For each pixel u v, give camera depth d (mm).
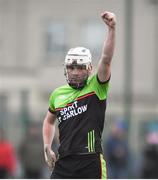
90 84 14406
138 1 79438
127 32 62125
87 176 14219
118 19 79812
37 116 54219
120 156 36656
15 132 48438
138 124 53406
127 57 62094
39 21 80750
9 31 79750
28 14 80438
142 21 79188
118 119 55062
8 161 34625
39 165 34250
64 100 14477
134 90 77875
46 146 14914
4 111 49938
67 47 81312
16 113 51625
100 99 14336
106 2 80688
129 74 55750
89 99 14320
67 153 14266
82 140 14227
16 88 73938
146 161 35969
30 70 76625
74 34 81438
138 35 79188
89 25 81375
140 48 79062
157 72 78500
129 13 55750
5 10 79750
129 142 47531
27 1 80312
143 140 51750
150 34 79125
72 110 14367
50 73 79938
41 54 80562
